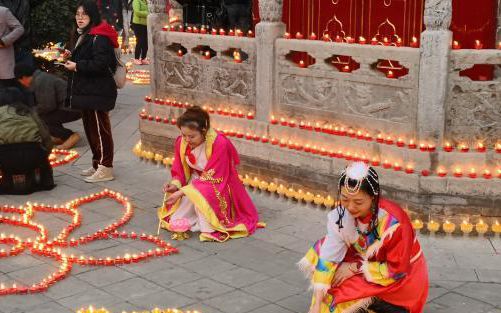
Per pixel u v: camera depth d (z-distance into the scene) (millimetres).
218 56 8828
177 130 9375
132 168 9531
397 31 8617
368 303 4621
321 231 7105
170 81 9602
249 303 5516
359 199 4371
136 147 10195
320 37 9539
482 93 6754
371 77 7254
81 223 7387
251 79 8469
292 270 6156
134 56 19531
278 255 6508
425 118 6801
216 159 6926
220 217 6941
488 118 6812
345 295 4602
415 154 6875
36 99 10148
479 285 5785
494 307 5402
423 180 6773
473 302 5480
